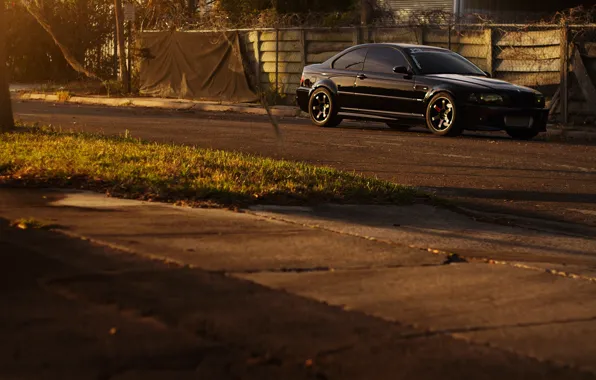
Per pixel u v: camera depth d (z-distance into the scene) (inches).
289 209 361.1
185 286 224.4
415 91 740.0
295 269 251.0
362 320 202.8
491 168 538.0
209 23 1160.8
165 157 472.1
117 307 202.1
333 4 1263.5
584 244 332.2
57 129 673.0
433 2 1275.8
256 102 1063.0
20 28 1476.4
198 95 1136.2
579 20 848.3
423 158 574.2
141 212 328.5
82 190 374.9
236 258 260.4
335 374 167.0
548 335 199.6
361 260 268.7
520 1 1279.5
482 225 363.6
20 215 310.0
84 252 255.4
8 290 212.4
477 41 888.3
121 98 1155.3
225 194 370.0
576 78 826.2
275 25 1072.8
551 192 462.0
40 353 169.9
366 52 786.8
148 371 162.9
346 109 784.9
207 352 174.7
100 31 1430.9
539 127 729.0
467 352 184.2
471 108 708.7
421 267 263.6
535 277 257.6
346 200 390.9
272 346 180.7
